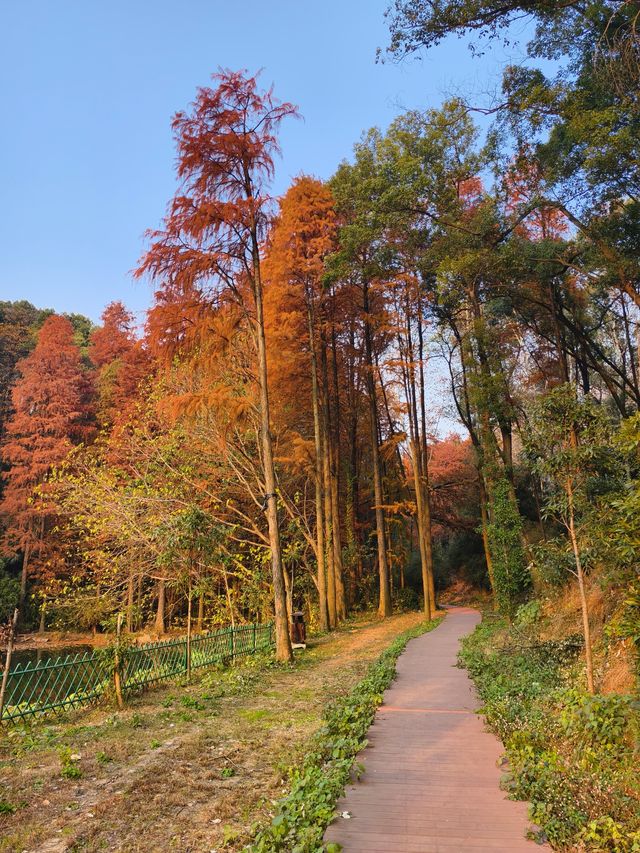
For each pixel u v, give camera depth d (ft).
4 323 165.07
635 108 40.22
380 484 91.40
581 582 27.76
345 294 88.38
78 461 71.67
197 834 15.70
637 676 23.35
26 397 119.03
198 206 49.88
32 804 17.85
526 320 85.51
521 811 16.76
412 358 91.15
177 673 40.73
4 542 110.52
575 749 20.94
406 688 35.04
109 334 144.05
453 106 59.31
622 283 54.60
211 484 72.28
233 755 22.61
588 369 94.17
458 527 134.62
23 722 28.40
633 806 15.94
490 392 67.67
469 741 24.06
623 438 23.03
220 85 49.16
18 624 102.99
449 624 73.10
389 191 65.82
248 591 66.74
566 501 28.55
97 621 82.69
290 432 80.64
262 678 40.42
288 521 84.84
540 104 50.88
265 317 72.90
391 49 45.27
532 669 35.14
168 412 58.54
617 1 41.11
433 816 16.44
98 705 32.24
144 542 59.52
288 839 14.16
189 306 51.72
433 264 76.95
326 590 75.87
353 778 19.62
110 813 17.06
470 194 83.15
